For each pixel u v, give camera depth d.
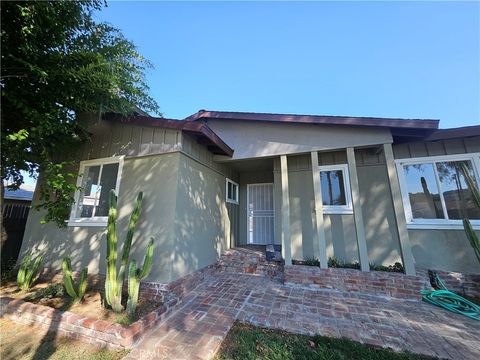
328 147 5.10
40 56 3.24
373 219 5.27
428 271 4.64
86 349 2.58
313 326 2.98
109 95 3.91
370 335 2.75
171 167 4.33
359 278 4.38
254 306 3.65
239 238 7.91
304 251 5.69
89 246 4.63
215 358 2.37
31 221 5.41
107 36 3.99
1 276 4.77
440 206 4.88
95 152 5.10
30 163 4.42
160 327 3.00
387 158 4.64
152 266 4.00
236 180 7.95
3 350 2.56
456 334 2.78
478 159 4.70
